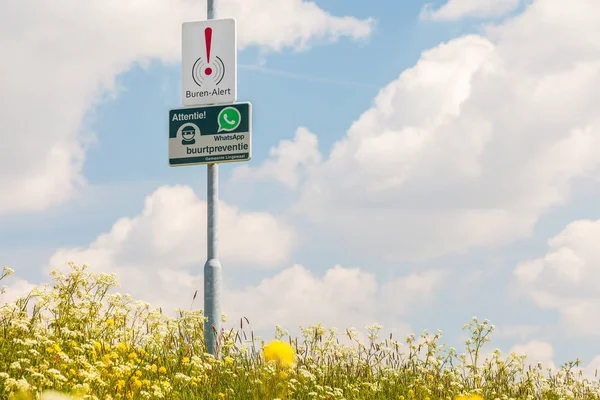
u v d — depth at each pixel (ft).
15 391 15.39
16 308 21.49
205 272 28.63
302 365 25.23
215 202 29.32
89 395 15.53
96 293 24.41
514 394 27.12
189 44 30.37
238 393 21.21
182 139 30.01
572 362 29.32
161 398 19.15
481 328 27.55
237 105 29.55
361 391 24.64
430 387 26.11
